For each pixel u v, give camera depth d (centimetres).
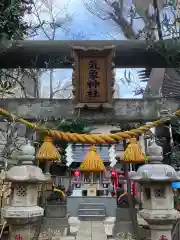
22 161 341
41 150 382
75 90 430
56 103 427
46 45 472
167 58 450
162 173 325
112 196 1513
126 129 488
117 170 1700
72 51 448
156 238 322
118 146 1454
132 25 654
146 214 327
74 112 422
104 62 446
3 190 622
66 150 1377
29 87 652
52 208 939
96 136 388
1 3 398
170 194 334
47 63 478
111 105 419
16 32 416
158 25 462
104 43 470
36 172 329
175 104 425
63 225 919
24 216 300
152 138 417
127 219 854
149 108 424
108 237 882
